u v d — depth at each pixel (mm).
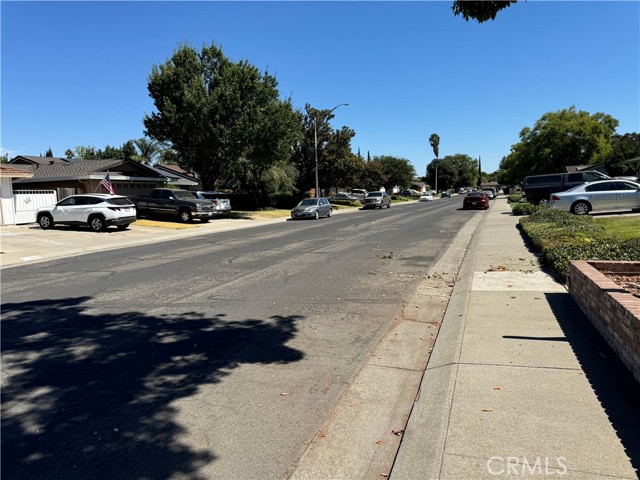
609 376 3988
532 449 2965
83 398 4086
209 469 3061
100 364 4859
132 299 7750
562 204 20453
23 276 10398
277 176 38125
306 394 4160
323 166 44281
